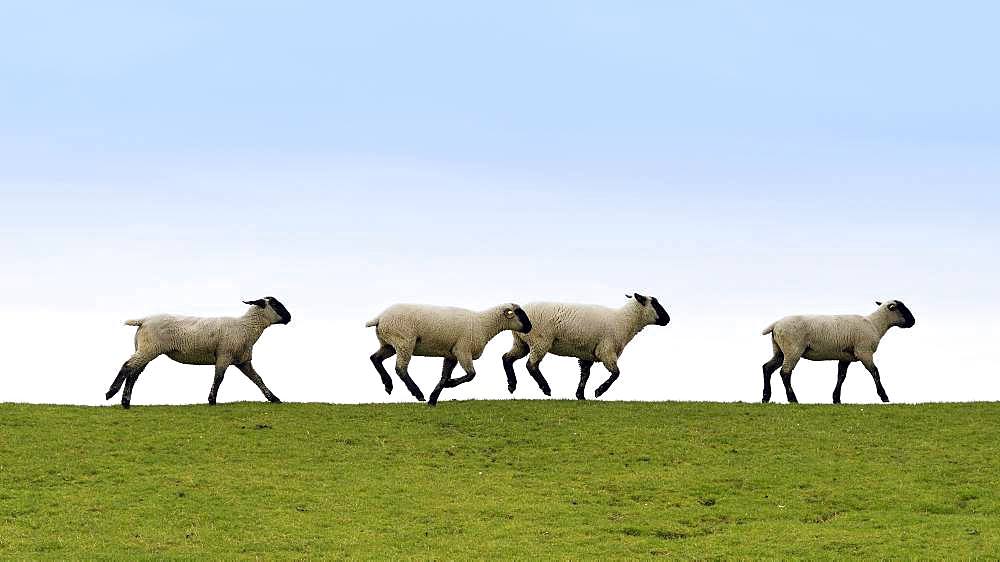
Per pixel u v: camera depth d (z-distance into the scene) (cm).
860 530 2711
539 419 3656
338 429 3500
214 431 3428
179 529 2681
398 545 2606
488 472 3178
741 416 3722
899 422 3631
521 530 2725
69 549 2536
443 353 3750
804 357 4022
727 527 2773
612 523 2788
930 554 2522
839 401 4116
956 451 3312
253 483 3008
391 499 2931
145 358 3594
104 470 3070
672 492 3017
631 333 3981
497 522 2788
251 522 2736
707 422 3644
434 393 3778
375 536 2661
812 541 2634
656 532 2731
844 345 3984
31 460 3120
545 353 3850
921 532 2680
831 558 2517
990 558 2484
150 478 3016
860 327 3988
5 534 2619
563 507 2898
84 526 2681
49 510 2775
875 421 3650
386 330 3684
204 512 2792
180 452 3234
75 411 3625
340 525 2738
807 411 3788
